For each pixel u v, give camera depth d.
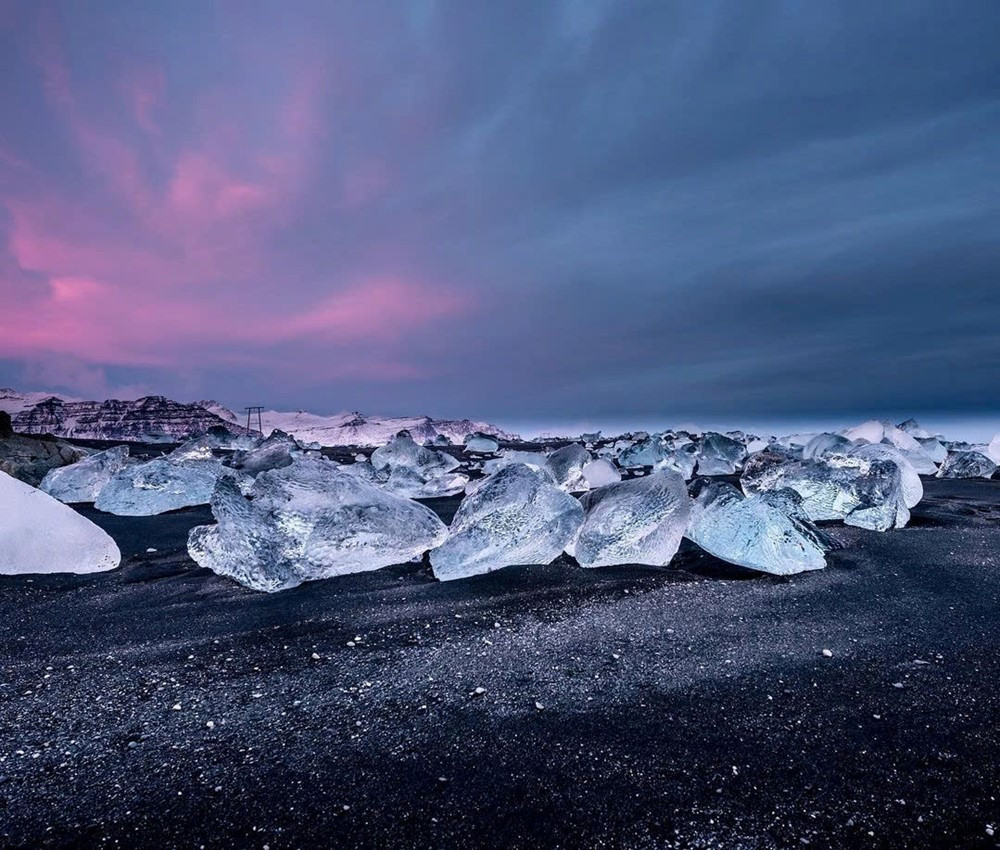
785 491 4.72
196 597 3.46
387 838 1.47
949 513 6.06
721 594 3.42
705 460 11.69
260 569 3.61
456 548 3.96
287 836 1.48
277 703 2.17
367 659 2.56
